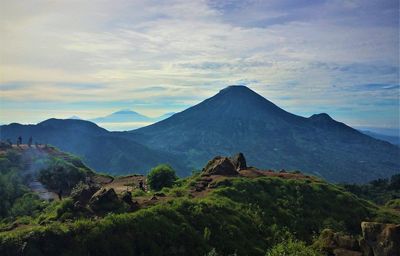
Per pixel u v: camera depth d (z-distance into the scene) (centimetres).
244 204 5472
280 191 6334
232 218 4766
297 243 4259
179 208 4534
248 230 4719
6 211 7481
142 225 3866
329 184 7525
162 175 7394
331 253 3866
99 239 3503
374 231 3697
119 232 3675
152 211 4166
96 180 10181
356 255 3706
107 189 4462
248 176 6975
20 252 3231
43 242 3341
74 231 3503
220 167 7094
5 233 3500
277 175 7425
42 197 8406
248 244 4369
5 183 8450
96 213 4150
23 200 7781
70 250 3356
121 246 3562
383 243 3597
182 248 3906
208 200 5100
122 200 4488
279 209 5662
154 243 3756
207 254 3862
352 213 6350
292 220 5456
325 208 6288
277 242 4631
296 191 6506
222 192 5744
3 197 7969
